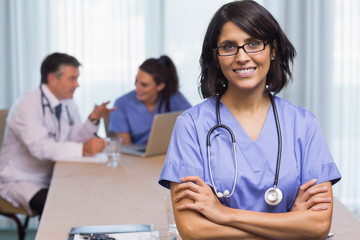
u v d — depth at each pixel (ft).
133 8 13.12
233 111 5.19
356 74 13.66
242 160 4.99
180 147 5.13
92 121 10.18
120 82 13.24
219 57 4.83
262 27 4.69
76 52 13.02
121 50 13.15
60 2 12.88
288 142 5.07
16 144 10.00
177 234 5.81
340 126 13.76
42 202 9.57
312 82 13.65
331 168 5.11
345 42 13.58
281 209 5.04
